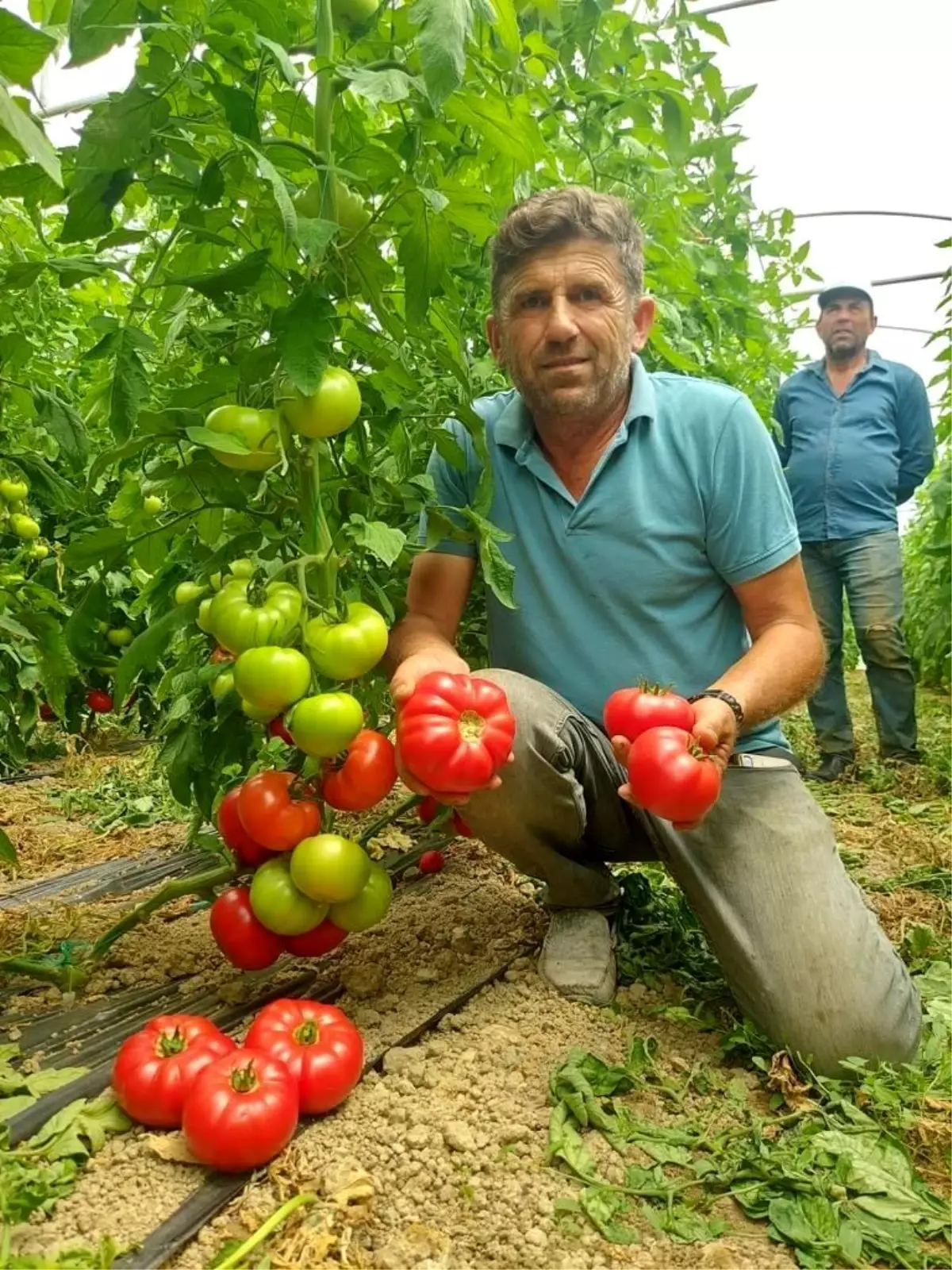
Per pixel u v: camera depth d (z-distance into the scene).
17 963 2.39
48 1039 2.16
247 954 2.16
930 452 5.69
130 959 2.55
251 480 2.12
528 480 2.51
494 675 2.33
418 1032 2.16
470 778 1.92
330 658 1.93
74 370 4.32
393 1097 1.89
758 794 2.27
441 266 2.09
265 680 1.84
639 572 2.40
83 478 4.12
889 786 5.04
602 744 2.45
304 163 2.02
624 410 2.45
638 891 2.90
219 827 2.34
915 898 3.23
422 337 2.21
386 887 2.17
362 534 1.94
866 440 5.46
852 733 5.58
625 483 2.38
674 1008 2.29
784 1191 1.74
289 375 1.79
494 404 2.73
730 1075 2.11
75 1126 1.75
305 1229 1.55
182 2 1.91
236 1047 1.89
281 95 2.17
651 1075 2.07
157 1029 1.86
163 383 2.60
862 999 2.06
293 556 2.29
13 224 3.42
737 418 2.38
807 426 5.64
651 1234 1.64
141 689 4.72
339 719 1.89
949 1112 1.94
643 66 3.80
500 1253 1.56
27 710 3.64
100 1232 1.54
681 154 3.76
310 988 2.39
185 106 2.04
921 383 5.64
